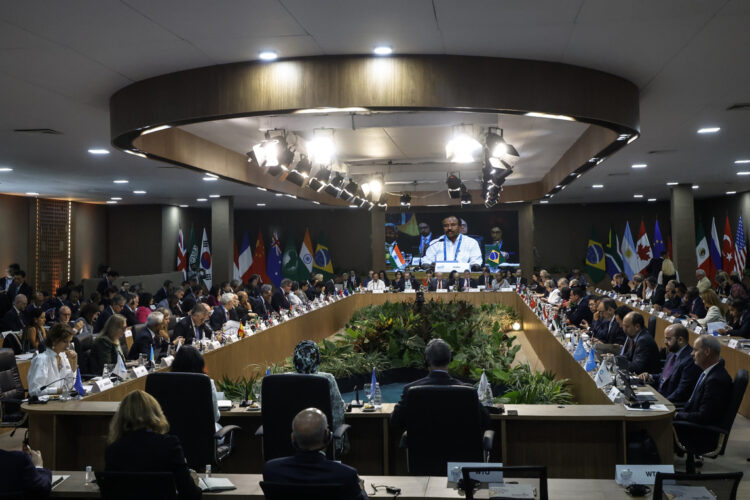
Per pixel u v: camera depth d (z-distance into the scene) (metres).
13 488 3.13
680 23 4.95
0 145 9.73
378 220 21.53
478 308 15.86
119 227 21.62
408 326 11.36
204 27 4.89
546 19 4.82
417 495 3.41
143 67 5.89
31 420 5.30
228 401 5.64
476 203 20.33
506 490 3.04
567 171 11.72
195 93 5.94
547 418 4.90
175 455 3.17
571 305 12.18
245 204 22.52
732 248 21.69
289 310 13.23
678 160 12.68
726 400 5.16
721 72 6.29
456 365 9.24
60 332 6.29
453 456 4.11
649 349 6.80
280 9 4.54
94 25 4.80
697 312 11.52
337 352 10.30
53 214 19.12
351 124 8.31
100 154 10.62
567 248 25.09
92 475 3.68
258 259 24.64
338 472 2.90
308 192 17.27
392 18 4.75
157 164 11.78
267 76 5.75
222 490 3.50
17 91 6.62
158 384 4.52
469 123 8.23
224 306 11.09
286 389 4.26
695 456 5.81
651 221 24.67
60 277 19.36
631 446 4.89
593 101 6.13
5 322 10.36
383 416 5.28
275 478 2.90
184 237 22.97
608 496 3.31
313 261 25.39
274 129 8.66
